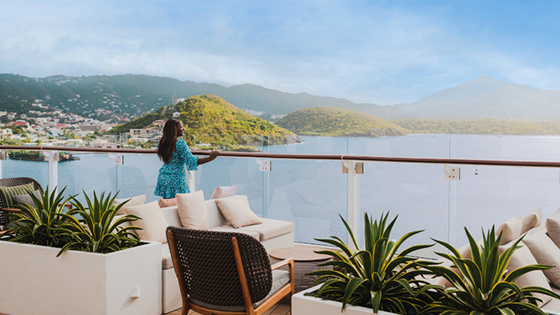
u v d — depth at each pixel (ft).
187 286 8.93
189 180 18.79
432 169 15.01
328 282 6.61
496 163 13.85
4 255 10.55
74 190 19.83
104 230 10.25
